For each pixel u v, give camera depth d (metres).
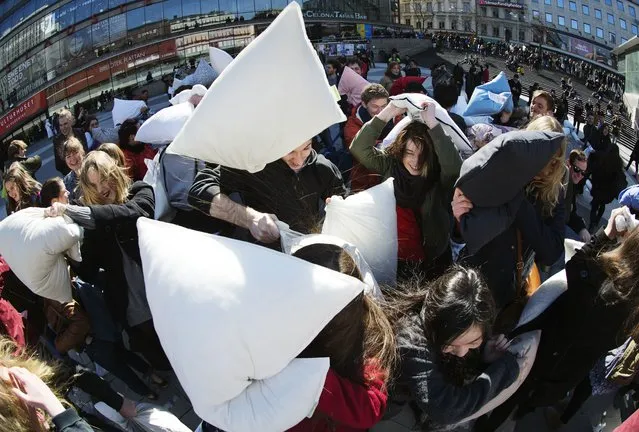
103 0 24.61
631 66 20.95
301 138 1.80
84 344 2.86
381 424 1.84
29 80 26.36
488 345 1.92
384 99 3.74
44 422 1.49
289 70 1.66
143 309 2.57
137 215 2.41
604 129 7.53
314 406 1.37
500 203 1.80
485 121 4.38
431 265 2.59
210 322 1.31
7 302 2.43
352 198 2.17
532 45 40.69
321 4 26.05
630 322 1.77
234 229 2.63
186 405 2.88
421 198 2.48
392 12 28.92
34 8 25.98
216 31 24.78
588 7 46.84
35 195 3.64
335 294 1.37
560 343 1.96
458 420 1.65
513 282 2.13
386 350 1.61
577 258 1.92
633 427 1.17
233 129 1.71
